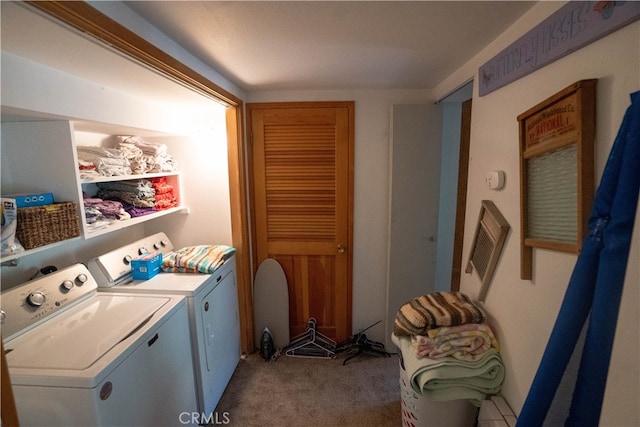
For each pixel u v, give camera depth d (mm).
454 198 2340
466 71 1601
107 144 1971
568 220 874
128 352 1137
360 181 2316
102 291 1660
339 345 2486
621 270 663
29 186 1327
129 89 1604
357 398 1955
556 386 781
